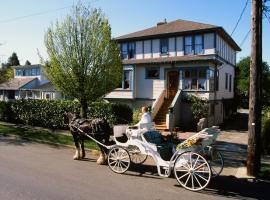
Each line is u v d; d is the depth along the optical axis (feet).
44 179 30.99
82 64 56.49
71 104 73.61
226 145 59.67
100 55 56.95
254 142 34.94
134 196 26.91
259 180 33.60
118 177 33.09
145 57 104.68
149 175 34.35
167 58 97.76
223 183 32.22
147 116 38.01
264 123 52.34
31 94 179.11
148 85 100.17
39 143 55.36
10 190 27.04
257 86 34.91
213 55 92.32
